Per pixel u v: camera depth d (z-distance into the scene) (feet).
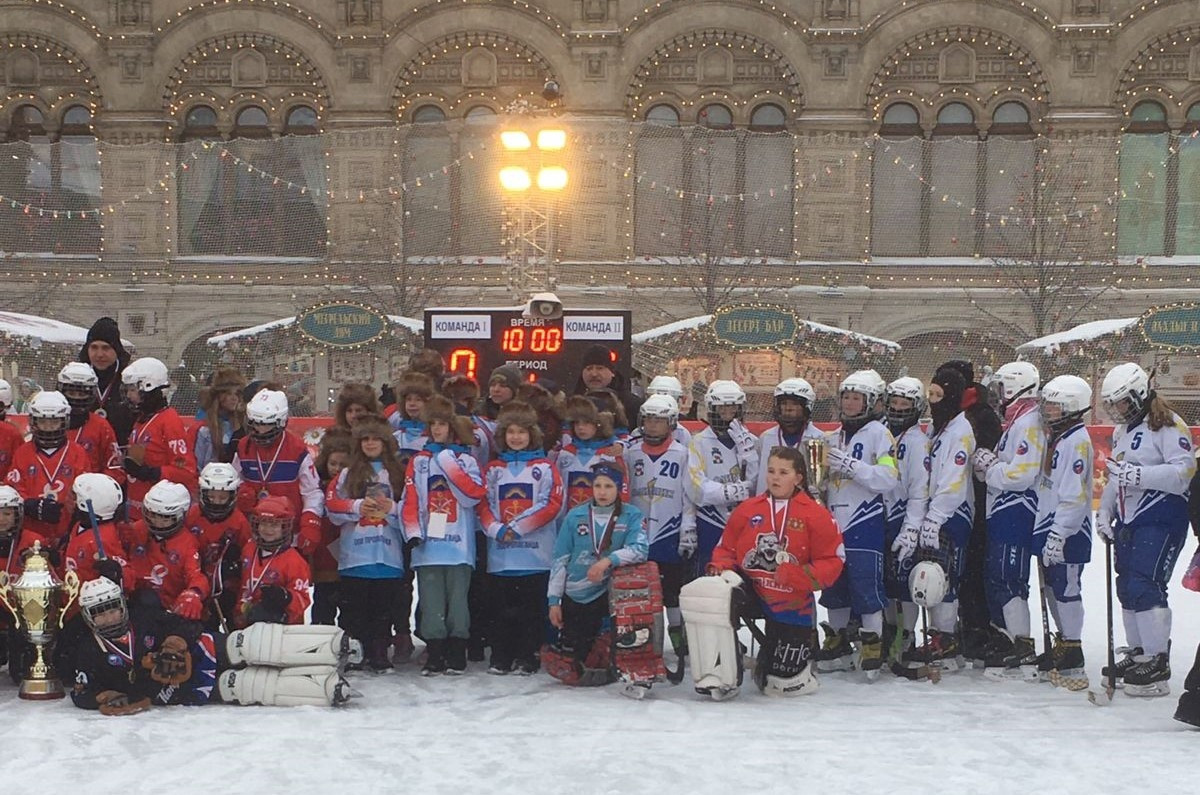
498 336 45.27
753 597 27.12
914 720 24.82
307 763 21.20
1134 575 27.40
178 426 29.14
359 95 102.12
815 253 97.45
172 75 103.55
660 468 29.89
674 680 28.35
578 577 27.61
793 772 20.83
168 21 102.78
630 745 22.57
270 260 97.14
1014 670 28.99
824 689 27.89
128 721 24.02
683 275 95.71
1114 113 99.81
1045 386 28.19
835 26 101.04
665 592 29.89
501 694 27.02
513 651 29.37
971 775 20.70
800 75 101.35
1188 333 69.51
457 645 29.04
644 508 29.86
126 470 29.04
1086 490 27.89
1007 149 94.73
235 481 27.12
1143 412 27.66
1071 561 28.07
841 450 29.04
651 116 103.30
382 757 21.62
